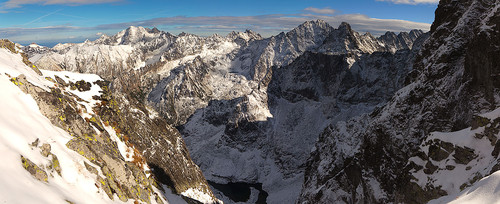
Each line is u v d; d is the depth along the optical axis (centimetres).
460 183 3638
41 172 2133
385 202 6844
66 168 2497
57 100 3350
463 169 3741
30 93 3003
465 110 5772
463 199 2009
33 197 1805
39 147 2397
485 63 5284
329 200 9588
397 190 5144
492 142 3522
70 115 3438
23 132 2378
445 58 7044
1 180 1714
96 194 2589
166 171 6606
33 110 2856
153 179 5503
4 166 1856
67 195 2184
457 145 3922
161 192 5309
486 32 5228
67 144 2830
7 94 2661
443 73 6969
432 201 2822
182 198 5912
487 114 3725
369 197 7475
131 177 3653
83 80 5069
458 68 6669
